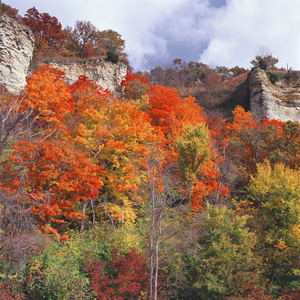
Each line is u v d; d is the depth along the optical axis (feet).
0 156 47.01
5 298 37.58
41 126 61.93
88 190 54.29
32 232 41.14
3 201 39.68
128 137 71.36
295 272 54.34
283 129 97.76
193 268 51.55
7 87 100.42
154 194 46.29
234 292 47.78
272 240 55.26
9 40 104.88
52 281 41.27
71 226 64.34
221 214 54.75
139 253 51.13
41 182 50.55
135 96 139.44
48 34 182.70
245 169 92.68
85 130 65.72
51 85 71.92
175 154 75.20
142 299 45.42
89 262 47.96
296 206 54.70
